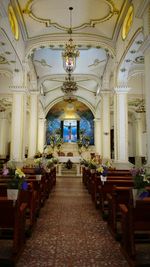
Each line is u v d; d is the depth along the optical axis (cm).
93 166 890
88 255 344
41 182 641
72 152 2064
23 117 1027
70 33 1000
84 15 909
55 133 2128
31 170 802
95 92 1938
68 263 318
